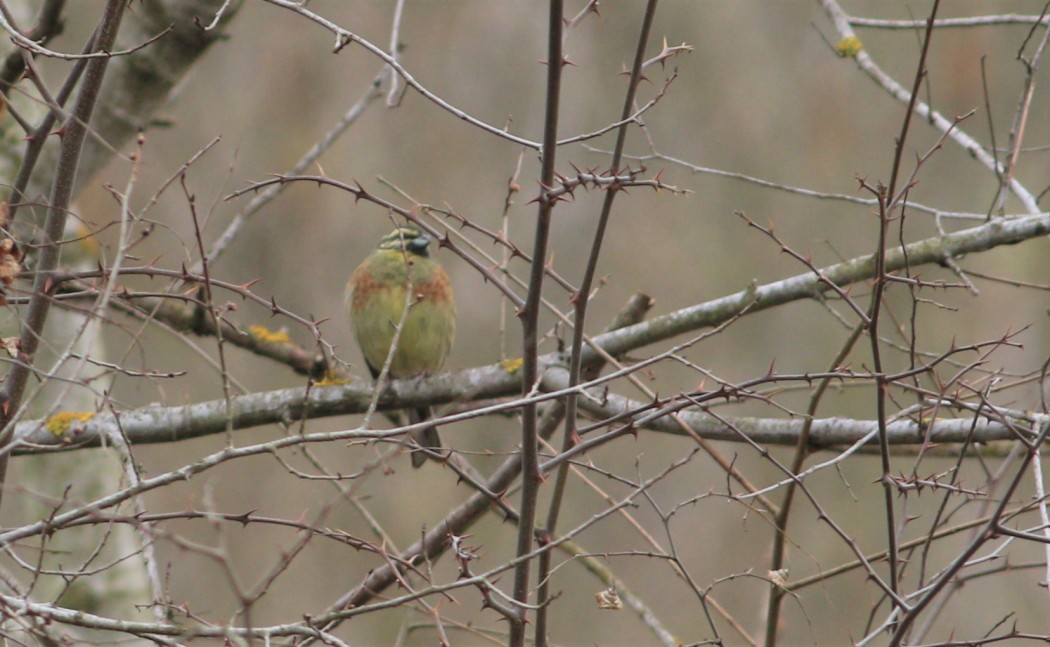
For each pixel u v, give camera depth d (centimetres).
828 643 1445
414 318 1051
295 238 1733
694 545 1542
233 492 1530
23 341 591
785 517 738
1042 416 659
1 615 496
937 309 1667
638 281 1727
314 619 534
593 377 813
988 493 668
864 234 1772
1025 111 797
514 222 1723
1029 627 1412
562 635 1491
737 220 1788
